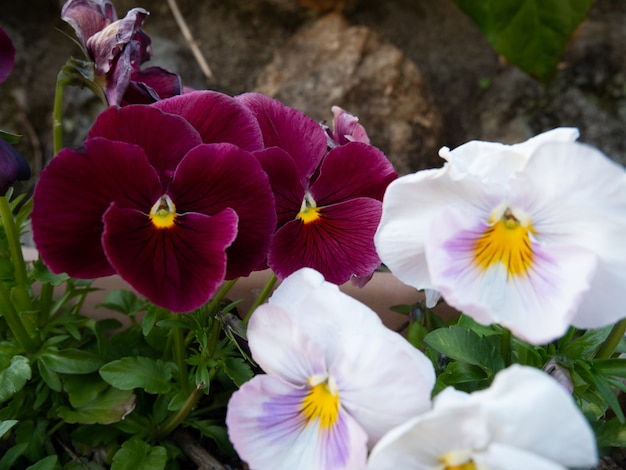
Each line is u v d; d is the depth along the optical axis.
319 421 0.21
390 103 0.53
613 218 0.19
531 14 0.43
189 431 0.30
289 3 0.57
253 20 0.57
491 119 0.56
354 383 0.19
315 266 0.25
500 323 0.20
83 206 0.21
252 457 0.21
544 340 0.19
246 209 0.23
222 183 0.22
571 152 0.19
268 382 0.21
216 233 0.22
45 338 0.30
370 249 0.25
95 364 0.29
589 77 0.56
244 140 0.24
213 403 0.30
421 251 0.21
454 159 0.21
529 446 0.17
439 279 0.19
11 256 0.29
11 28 0.57
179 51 0.57
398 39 0.58
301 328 0.20
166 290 0.21
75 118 0.55
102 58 0.26
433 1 0.59
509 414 0.17
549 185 0.19
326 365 0.20
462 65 0.58
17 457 0.27
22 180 0.25
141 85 0.26
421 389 0.19
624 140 0.55
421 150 0.54
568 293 0.19
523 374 0.16
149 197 0.22
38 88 0.56
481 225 0.20
